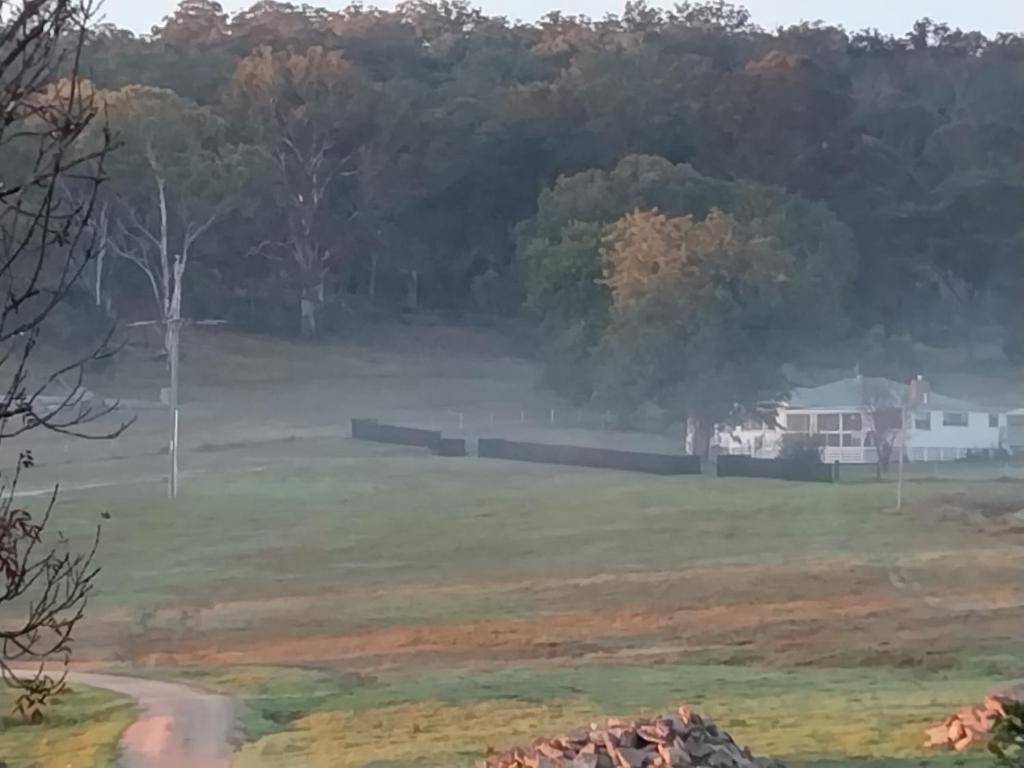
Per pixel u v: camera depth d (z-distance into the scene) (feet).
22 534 16.37
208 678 43.60
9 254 13.80
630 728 29.66
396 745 35.24
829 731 34.86
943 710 37.11
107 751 34.40
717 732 30.04
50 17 13.23
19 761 33.86
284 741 35.86
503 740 35.32
